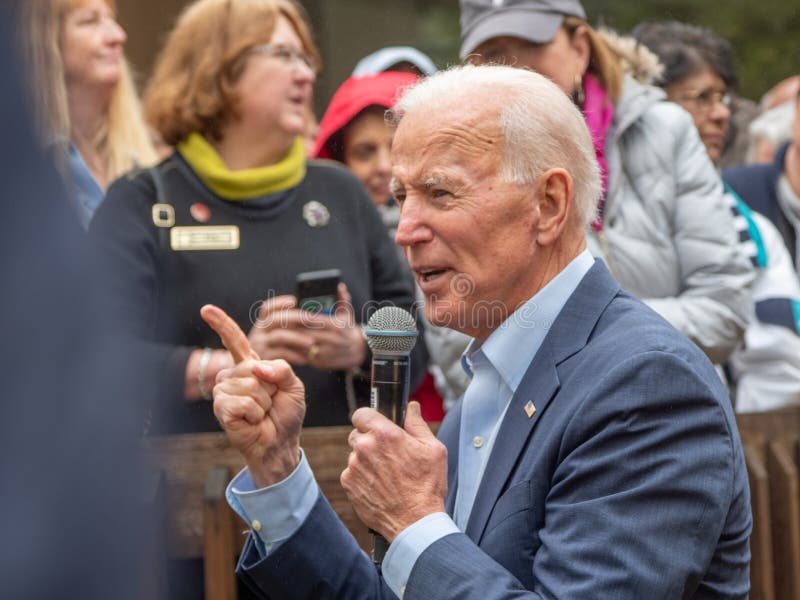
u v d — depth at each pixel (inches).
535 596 65.3
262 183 109.3
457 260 73.1
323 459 108.9
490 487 73.0
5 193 27.3
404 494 70.2
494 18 127.6
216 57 110.5
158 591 99.6
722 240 125.4
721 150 159.6
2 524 26.9
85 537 28.1
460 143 72.1
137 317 99.6
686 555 64.7
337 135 137.5
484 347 75.9
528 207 72.7
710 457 66.5
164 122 110.6
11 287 27.4
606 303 74.8
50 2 27.7
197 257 106.9
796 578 124.6
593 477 67.2
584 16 128.9
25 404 27.5
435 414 129.6
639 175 125.4
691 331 121.8
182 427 102.8
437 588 66.9
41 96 27.6
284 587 78.2
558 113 73.7
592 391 69.0
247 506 78.5
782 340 141.1
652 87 132.4
